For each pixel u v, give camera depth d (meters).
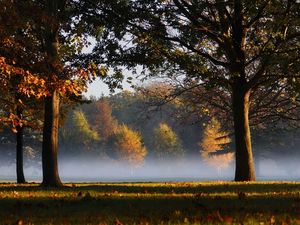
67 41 33.12
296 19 30.94
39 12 25.02
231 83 34.78
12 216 11.42
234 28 34.41
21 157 42.41
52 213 12.01
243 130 34.53
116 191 20.42
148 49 33.03
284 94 51.19
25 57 23.41
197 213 11.59
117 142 135.75
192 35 34.22
